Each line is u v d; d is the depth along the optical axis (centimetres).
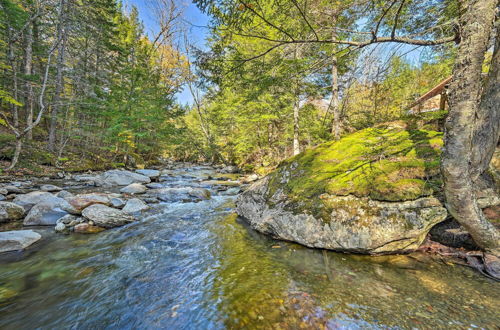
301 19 301
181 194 825
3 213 476
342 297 226
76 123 1490
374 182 354
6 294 251
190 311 219
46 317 215
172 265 318
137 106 1563
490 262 251
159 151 2281
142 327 201
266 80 369
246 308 218
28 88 1239
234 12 257
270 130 1900
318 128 1377
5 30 1138
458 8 300
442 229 324
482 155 257
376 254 311
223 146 2364
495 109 254
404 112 880
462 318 188
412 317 193
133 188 852
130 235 440
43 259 337
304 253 335
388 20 333
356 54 425
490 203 296
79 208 530
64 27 1209
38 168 1062
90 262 330
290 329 188
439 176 329
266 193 506
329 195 374
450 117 227
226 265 312
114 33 1706
